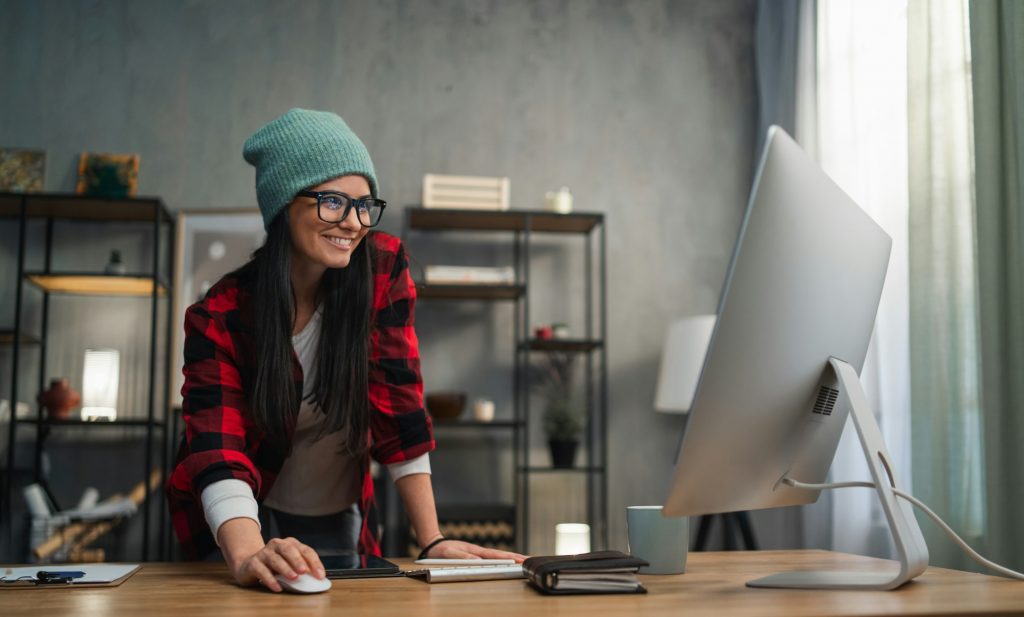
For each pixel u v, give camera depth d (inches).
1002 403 100.7
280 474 62.2
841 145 143.4
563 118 172.6
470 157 168.2
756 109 178.1
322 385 56.1
